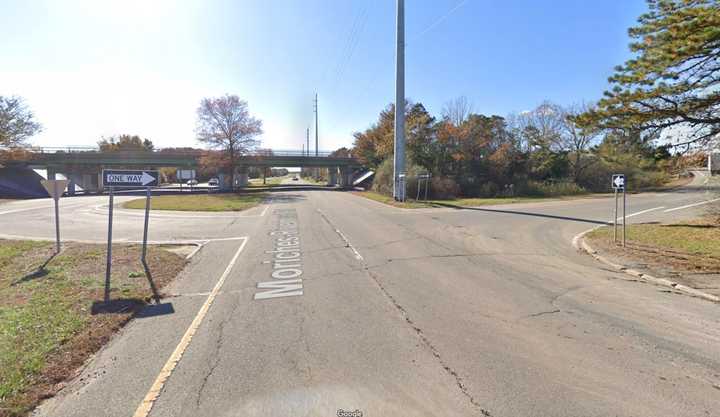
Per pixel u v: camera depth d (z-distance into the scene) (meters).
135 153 52.38
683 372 3.37
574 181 40.69
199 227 14.62
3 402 2.96
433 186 31.31
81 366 3.59
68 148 50.41
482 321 4.61
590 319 4.68
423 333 4.25
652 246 9.00
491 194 35.16
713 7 7.79
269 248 9.85
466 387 3.12
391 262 7.96
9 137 36.19
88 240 11.84
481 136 38.31
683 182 42.66
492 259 8.24
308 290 6.01
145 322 4.75
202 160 44.75
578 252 9.02
